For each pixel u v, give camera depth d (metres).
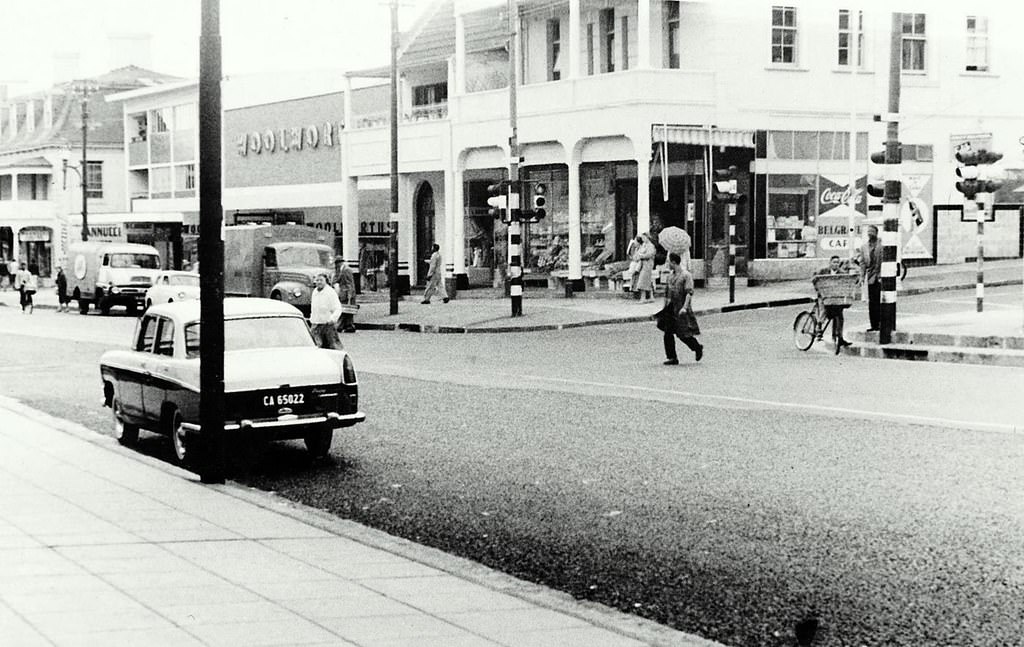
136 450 16.08
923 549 9.31
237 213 65.00
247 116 65.19
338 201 57.66
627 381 21.22
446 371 24.05
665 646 6.80
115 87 84.12
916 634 7.30
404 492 12.45
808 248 40.34
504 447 14.88
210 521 10.59
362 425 17.17
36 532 9.93
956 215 42.22
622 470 13.06
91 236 67.31
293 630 6.91
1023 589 8.21
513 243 35.22
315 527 10.39
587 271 42.03
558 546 9.88
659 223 40.22
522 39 45.16
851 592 8.26
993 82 42.47
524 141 42.09
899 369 21.52
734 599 8.19
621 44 41.88
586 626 7.23
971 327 24.75
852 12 40.38
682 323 23.34
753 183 39.53
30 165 81.88
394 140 39.56
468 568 8.95
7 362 28.55
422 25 50.22
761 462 13.23
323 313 24.70
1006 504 10.79
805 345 25.09
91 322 45.38
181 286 38.34
